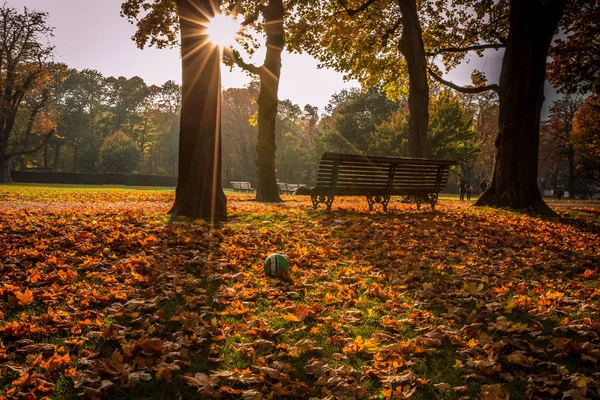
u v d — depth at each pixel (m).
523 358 3.33
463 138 44.22
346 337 3.65
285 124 67.06
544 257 6.90
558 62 25.31
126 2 14.20
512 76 13.88
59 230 6.87
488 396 2.77
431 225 9.00
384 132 49.88
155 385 2.83
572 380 3.00
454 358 3.37
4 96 41.50
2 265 4.92
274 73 16.92
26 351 3.12
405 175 11.64
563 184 80.19
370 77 25.66
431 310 4.36
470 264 6.22
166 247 6.31
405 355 3.36
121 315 3.88
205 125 9.38
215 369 3.06
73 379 2.80
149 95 82.25
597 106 34.88
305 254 6.33
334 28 22.94
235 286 4.84
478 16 22.52
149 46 16.41
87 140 73.00
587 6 22.78
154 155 87.62
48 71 43.38
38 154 69.44
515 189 13.73
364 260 6.28
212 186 9.45
